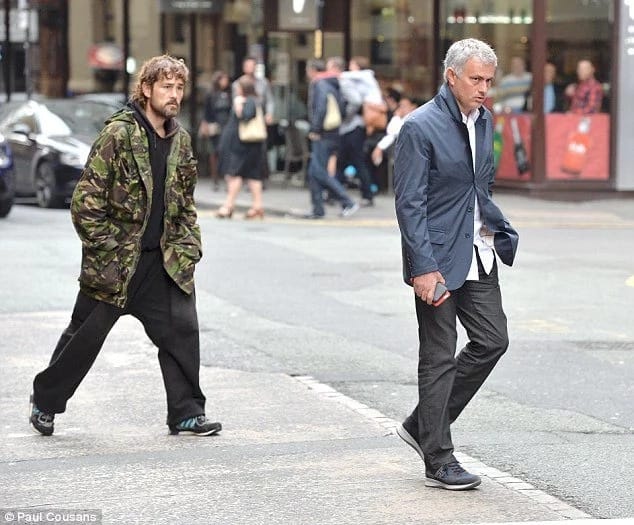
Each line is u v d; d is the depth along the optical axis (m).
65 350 20.31
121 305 19.94
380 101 58.34
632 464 19.09
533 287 36.44
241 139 53.38
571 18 60.06
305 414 22.22
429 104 17.61
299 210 56.09
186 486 17.86
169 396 20.75
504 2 61.19
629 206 58.81
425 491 17.55
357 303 33.88
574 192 60.56
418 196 17.27
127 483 18.03
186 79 19.88
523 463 19.14
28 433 21.06
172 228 20.23
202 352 27.61
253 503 17.03
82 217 19.59
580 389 24.44
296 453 19.62
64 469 18.81
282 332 29.89
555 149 60.56
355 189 65.12
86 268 19.86
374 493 17.45
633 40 60.16
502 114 61.75
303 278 37.91
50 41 79.69
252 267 39.94
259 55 70.44
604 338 29.33
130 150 19.61
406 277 17.58
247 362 26.66
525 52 60.66
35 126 59.78
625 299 34.50
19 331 29.75
